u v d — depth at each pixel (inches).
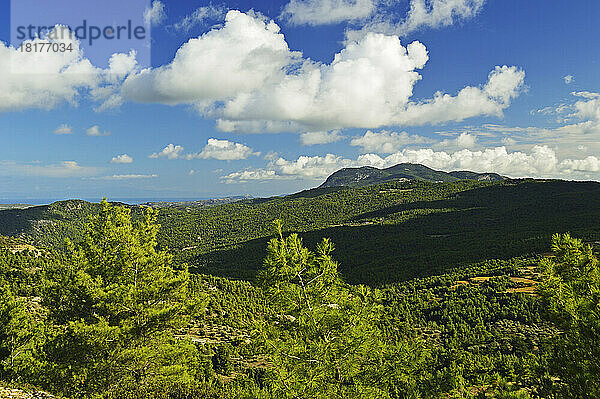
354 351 446.0
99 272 894.4
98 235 928.3
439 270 4490.7
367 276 4842.5
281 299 478.3
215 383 970.7
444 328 2440.9
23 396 576.4
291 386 405.1
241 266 6815.9
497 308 2544.3
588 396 357.4
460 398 407.5
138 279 917.8
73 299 865.5
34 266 3548.2
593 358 366.9
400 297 3565.5
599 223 5620.1
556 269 450.0
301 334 468.8
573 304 392.2
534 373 403.9
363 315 477.1
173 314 861.8
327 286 494.0
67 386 757.9
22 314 932.0
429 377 451.5
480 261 4505.4
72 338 789.9
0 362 832.3
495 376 407.5
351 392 422.3
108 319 847.7
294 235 498.9
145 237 978.1
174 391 896.3
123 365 810.2
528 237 5300.2
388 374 442.0
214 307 2987.2
